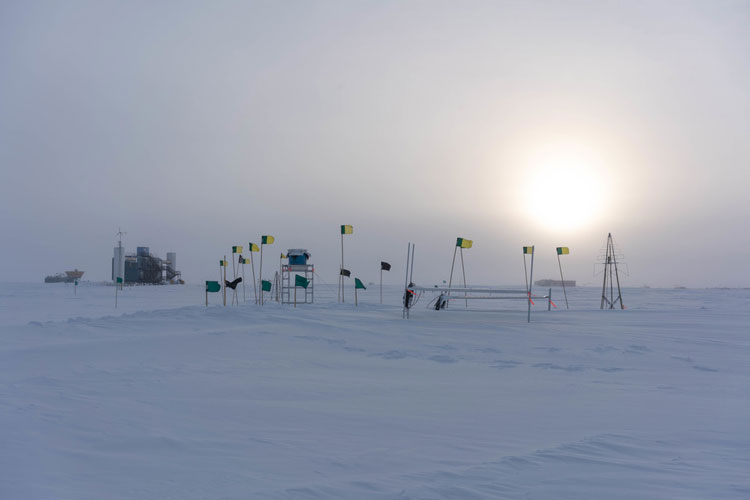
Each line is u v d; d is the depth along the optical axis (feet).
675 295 297.94
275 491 14.67
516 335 62.59
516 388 34.06
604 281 155.22
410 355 49.19
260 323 68.18
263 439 20.86
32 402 26.84
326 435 21.65
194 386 33.09
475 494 14.17
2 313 111.55
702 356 49.29
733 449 19.10
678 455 18.24
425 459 18.21
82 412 24.91
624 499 13.79
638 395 31.78
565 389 33.78
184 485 15.31
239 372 39.29
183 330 61.62
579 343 56.59
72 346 48.03
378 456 18.58
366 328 66.54
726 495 14.06
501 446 20.02
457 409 27.22
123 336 56.39
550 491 14.43
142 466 17.17
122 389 31.42
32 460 17.52
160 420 23.80
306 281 104.73
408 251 85.76
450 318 84.12
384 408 27.35
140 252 363.76
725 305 164.66
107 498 14.17
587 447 19.24
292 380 36.19
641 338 60.80
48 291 258.37
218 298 194.59
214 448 19.48
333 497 14.17
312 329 63.57
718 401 29.91
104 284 382.22
